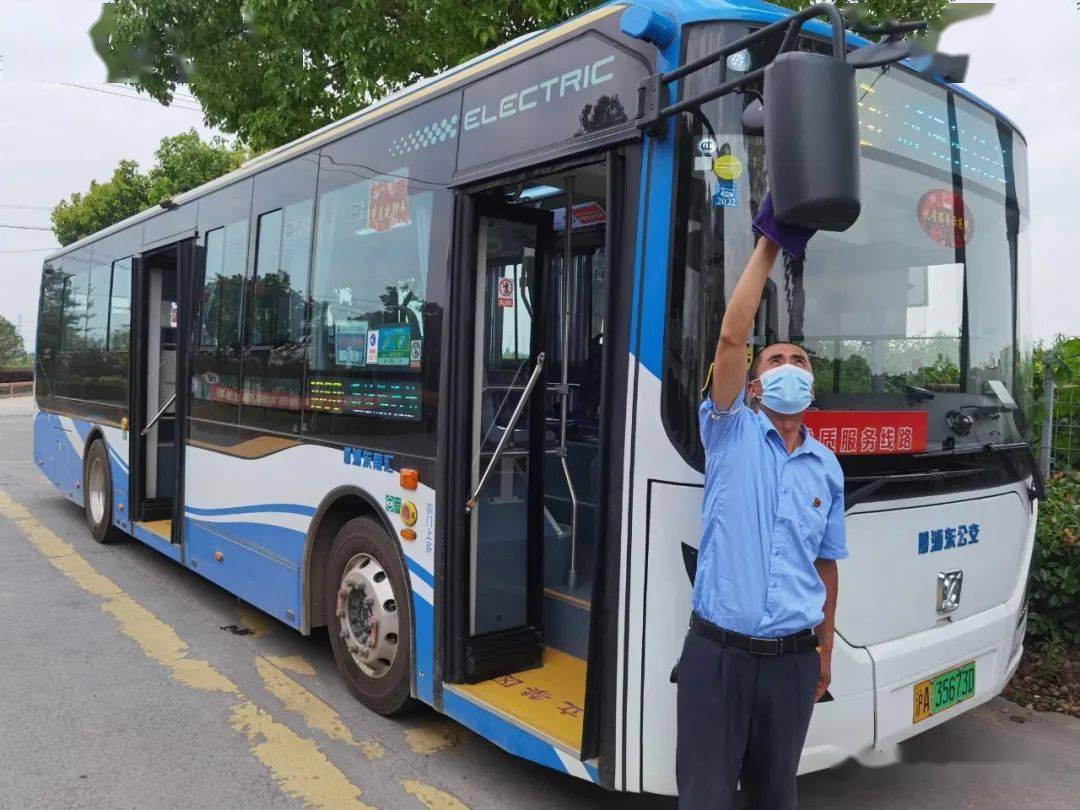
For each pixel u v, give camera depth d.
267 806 3.37
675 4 2.87
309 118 8.59
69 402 9.01
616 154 2.93
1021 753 3.96
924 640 3.11
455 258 3.62
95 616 5.78
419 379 3.79
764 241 2.34
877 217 3.18
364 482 4.14
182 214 6.41
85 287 8.55
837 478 2.49
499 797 3.46
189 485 6.04
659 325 2.76
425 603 3.73
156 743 3.89
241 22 8.59
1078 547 4.76
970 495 3.33
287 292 4.95
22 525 8.86
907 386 3.22
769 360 2.49
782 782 2.46
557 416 4.72
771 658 2.37
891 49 2.33
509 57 3.48
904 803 3.50
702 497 2.71
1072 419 6.02
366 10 7.54
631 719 2.80
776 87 2.12
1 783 3.50
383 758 3.78
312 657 5.07
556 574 4.24
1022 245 3.87
